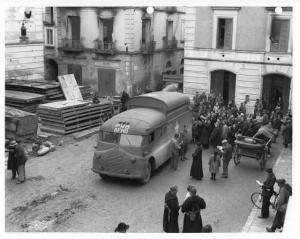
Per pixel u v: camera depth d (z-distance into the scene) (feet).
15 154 51.70
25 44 93.91
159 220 42.70
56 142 69.62
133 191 50.34
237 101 95.09
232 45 92.99
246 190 51.11
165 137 58.75
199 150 53.93
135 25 108.17
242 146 57.98
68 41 116.47
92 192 49.83
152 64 117.80
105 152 51.80
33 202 46.57
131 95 110.22
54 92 85.35
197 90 99.09
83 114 76.28
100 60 112.47
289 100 88.53
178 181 53.93
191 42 97.09
